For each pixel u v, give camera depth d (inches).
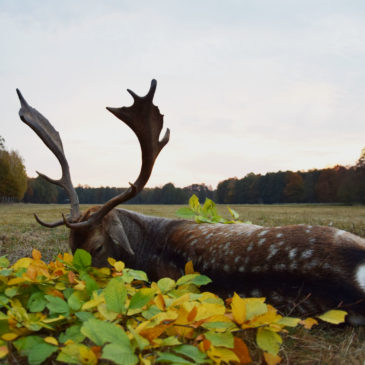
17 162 2298.2
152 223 149.0
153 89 119.0
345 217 636.7
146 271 143.9
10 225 393.4
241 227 125.6
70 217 134.2
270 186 3331.7
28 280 91.7
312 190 3063.5
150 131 122.8
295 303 91.4
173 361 61.8
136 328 70.2
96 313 82.6
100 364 67.4
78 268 108.2
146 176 127.6
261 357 75.4
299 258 92.0
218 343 69.9
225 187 3710.6
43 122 140.6
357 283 84.4
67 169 140.6
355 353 78.1
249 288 99.6
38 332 80.8
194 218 157.0
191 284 109.3
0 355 68.1
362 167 2208.4
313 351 81.0
